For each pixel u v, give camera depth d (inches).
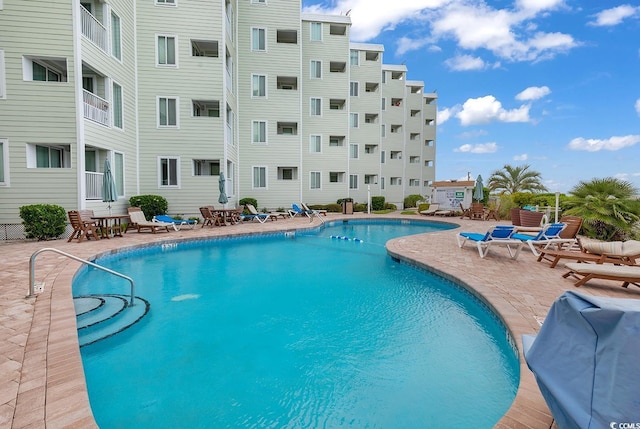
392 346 175.0
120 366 154.0
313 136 1012.5
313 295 255.8
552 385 84.5
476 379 145.4
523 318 175.0
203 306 230.7
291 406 127.8
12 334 147.7
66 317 167.2
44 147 474.9
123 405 127.7
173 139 654.5
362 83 1187.3
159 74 644.7
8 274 250.1
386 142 1359.5
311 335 187.6
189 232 512.4
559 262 312.2
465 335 188.1
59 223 426.6
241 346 173.9
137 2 631.2
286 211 853.8
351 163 1182.3
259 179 847.7
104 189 451.5
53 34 439.2
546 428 94.6
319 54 1003.9
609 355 74.9
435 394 134.9
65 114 447.5
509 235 336.2
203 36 659.4
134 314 210.8
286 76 853.8
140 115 637.3
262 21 831.7
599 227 430.3
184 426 117.6
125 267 339.0
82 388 109.0
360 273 321.7
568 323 84.7
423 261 318.3
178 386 139.4
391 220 847.1
